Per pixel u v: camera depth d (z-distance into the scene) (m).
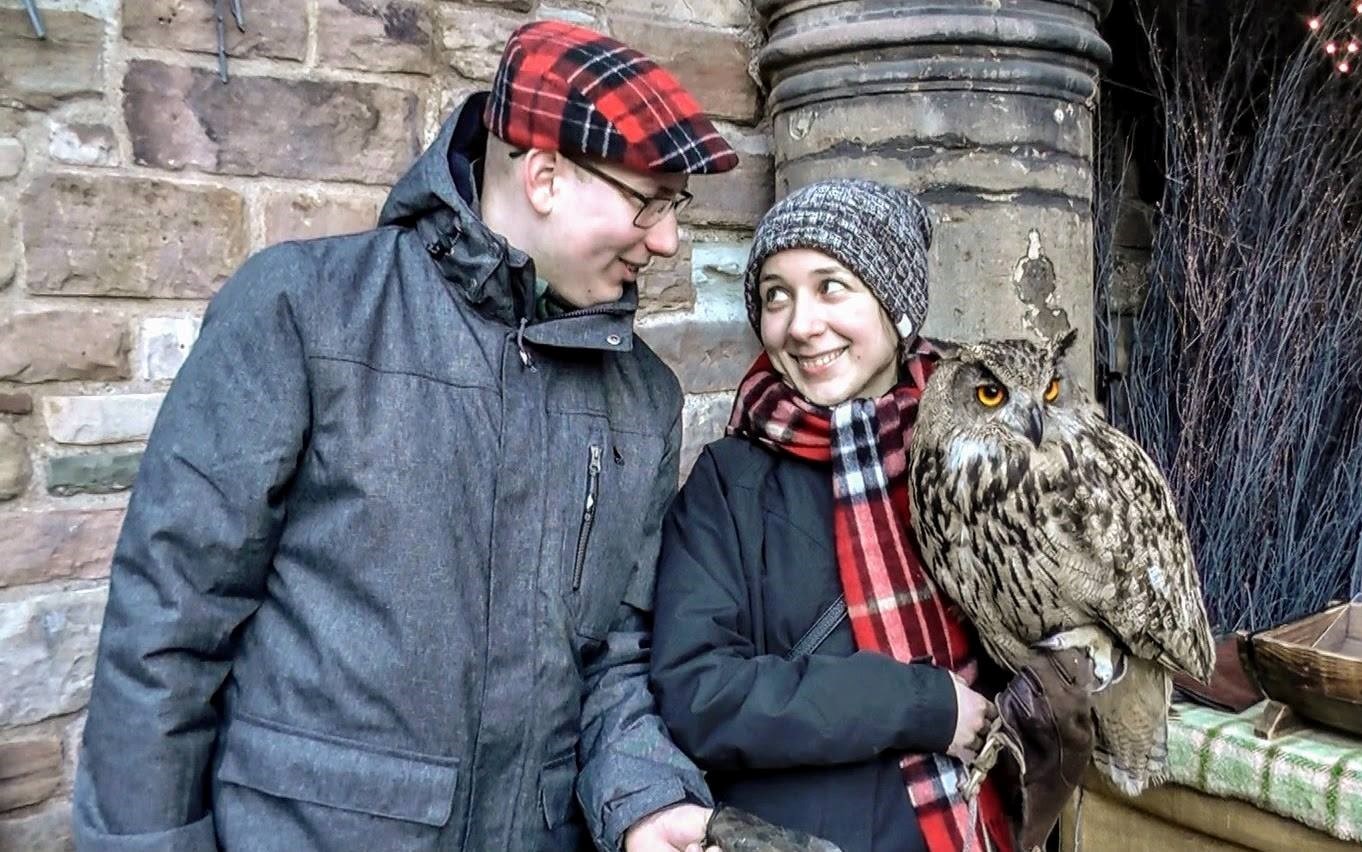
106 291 1.39
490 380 1.02
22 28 1.31
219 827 0.96
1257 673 1.58
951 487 1.17
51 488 1.37
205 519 0.91
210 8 1.43
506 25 1.69
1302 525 2.10
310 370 0.95
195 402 0.93
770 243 1.21
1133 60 2.43
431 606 0.96
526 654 1.02
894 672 1.11
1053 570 1.16
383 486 0.96
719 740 1.10
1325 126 2.18
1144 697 1.27
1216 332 2.15
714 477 1.27
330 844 0.94
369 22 1.56
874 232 1.20
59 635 1.37
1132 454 1.25
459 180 1.06
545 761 1.07
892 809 1.13
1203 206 2.18
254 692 0.97
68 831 1.40
